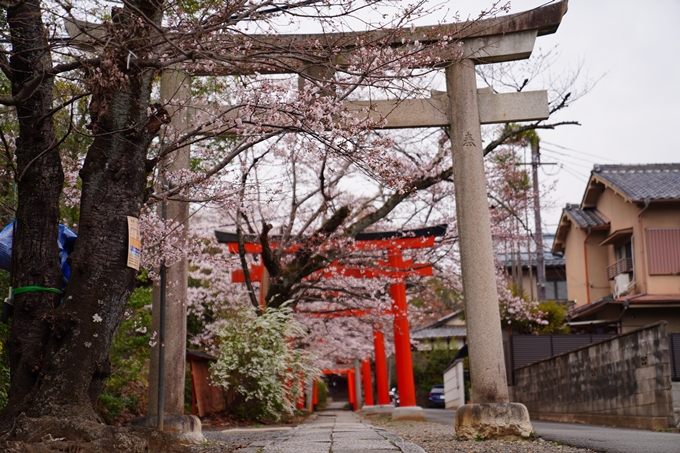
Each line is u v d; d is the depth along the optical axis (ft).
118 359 38.55
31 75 18.80
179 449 18.76
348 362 105.81
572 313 79.10
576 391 48.26
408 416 50.93
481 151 28.43
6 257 19.29
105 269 17.81
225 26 18.75
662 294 70.79
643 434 29.22
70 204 29.14
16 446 14.56
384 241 49.67
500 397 27.04
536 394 58.49
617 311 76.74
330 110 24.63
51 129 18.92
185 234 27.20
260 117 24.56
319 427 36.99
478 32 27.22
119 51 17.62
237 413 45.37
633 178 77.36
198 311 58.23
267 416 46.32
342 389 227.40
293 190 46.93
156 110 19.69
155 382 26.99
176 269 27.81
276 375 46.29
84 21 24.22
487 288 27.58
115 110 18.72
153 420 26.03
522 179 56.59
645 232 72.69
